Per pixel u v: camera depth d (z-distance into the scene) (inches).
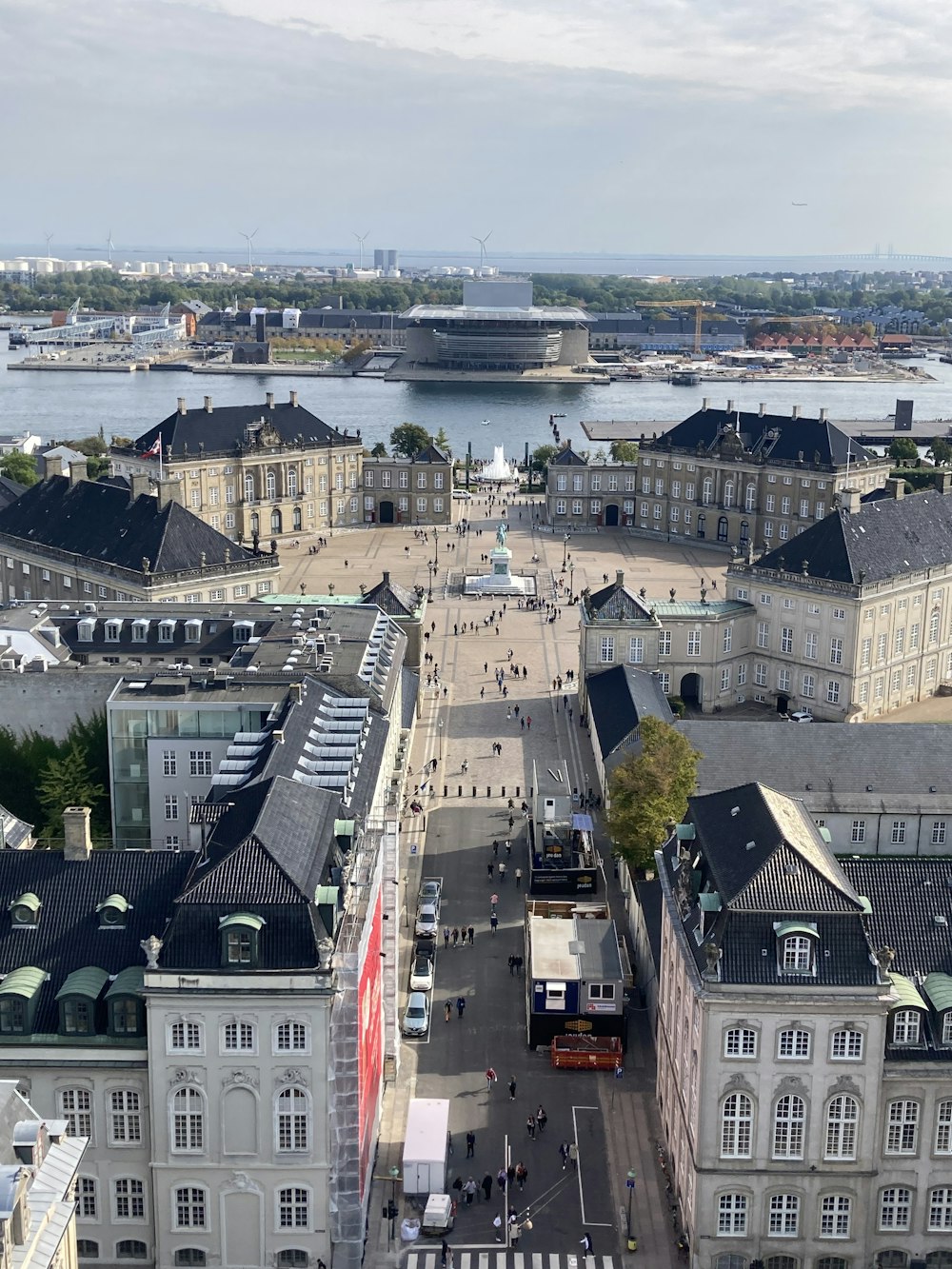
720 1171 4662.9
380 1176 5172.2
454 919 7116.1
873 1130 4628.4
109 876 4992.6
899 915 4928.6
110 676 7347.4
